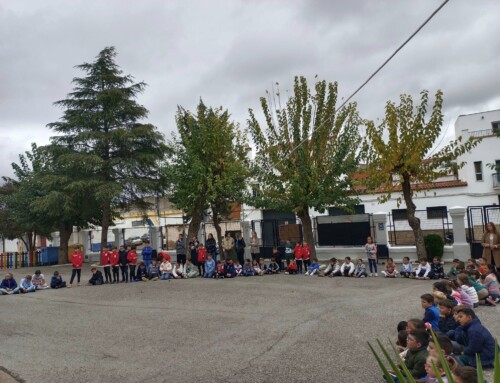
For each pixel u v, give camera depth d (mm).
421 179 17578
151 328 9945
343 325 9281
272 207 20812
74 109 27594
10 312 12523
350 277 16984
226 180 22062
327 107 20500
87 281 19547
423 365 5559
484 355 6129
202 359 7527
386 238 20297
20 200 29250
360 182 19531
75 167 26422
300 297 13031
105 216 27016
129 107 27234
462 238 18562
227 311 11477
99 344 8812
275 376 6531
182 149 23312
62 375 7051
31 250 32500
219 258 23828
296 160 20656
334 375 6441
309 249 20094
